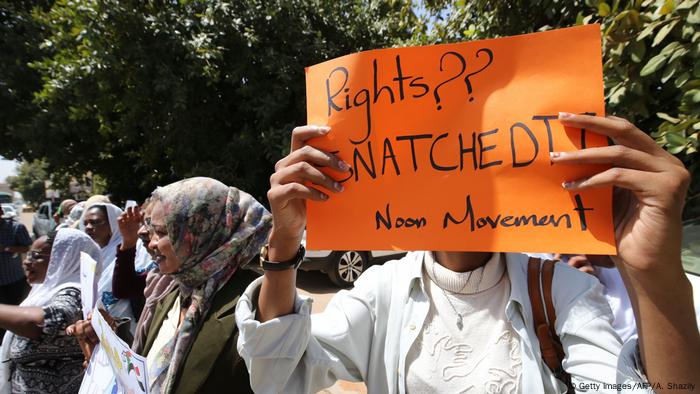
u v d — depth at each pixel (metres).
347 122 1.12
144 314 1.83
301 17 8.24
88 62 7.08
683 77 1.66
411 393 1.07
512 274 1.06
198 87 7.80
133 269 2.56
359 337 1.18
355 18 8.73
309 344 1.11
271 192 1.06
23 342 1.93
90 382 1.65
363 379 1.21
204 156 8.37
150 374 1.49
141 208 2.63
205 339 1.39
